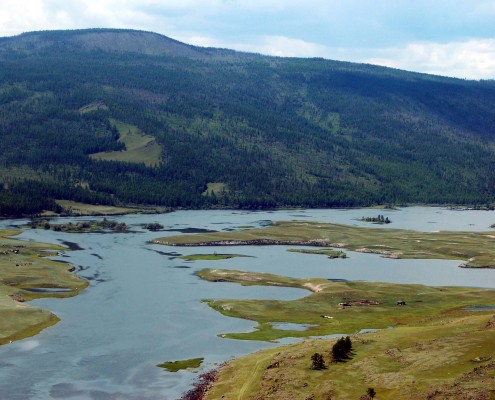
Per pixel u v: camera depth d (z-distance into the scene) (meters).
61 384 105.81
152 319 147.75
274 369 105.44
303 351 112.75
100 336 133.00
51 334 133.38
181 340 131.38
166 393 102.50
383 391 91.75
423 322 142.62
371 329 142.00
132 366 114.88
